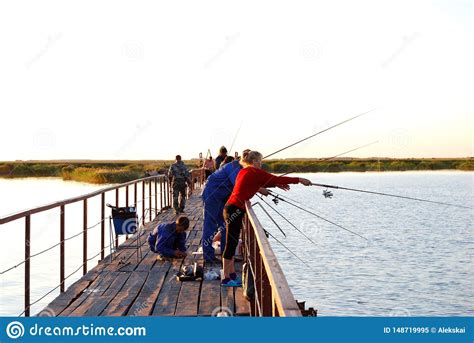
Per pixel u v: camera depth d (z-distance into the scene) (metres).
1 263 18.92
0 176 98.56
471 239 39.28
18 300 13.31
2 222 6.48
